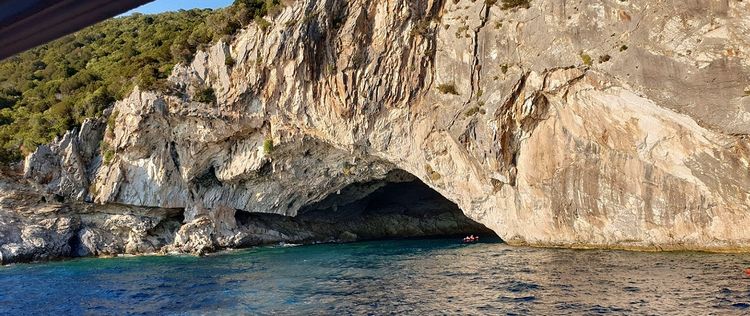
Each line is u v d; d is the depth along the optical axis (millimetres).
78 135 51969
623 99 34406
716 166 31688
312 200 56406
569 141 38031
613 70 34156
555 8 36938
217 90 48906
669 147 33438
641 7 33375
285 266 37281
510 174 41000
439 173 44406
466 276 28797
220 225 54656
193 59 50906
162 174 51844
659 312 18938
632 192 35562
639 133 34531
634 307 19828
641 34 33250
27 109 59781
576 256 33938
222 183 54531
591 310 19844
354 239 63188
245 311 22922
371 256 41594
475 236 58938
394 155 45875
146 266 41312
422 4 44375
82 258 50375
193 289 29266
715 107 30781
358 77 45250
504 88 39469
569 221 38875
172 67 52156
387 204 67438
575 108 37094
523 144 40500
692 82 31453
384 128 45438
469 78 41500
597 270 27969
